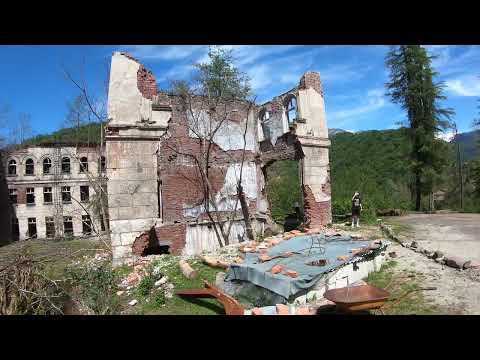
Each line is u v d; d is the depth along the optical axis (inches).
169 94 645.9
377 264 420.5
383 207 900.6
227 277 396.5
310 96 692.1
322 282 343.0
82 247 777.6
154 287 408.2
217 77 1146.0
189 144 659.4
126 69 542.9
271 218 799.7
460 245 468.4
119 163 528.7
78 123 989.8
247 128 754.8
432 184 1109.1
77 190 1612.9
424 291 335.3
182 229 637.3
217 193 697.0
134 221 529.0
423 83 1103.6
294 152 686.5
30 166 1626.5
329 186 709.3
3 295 333.7
